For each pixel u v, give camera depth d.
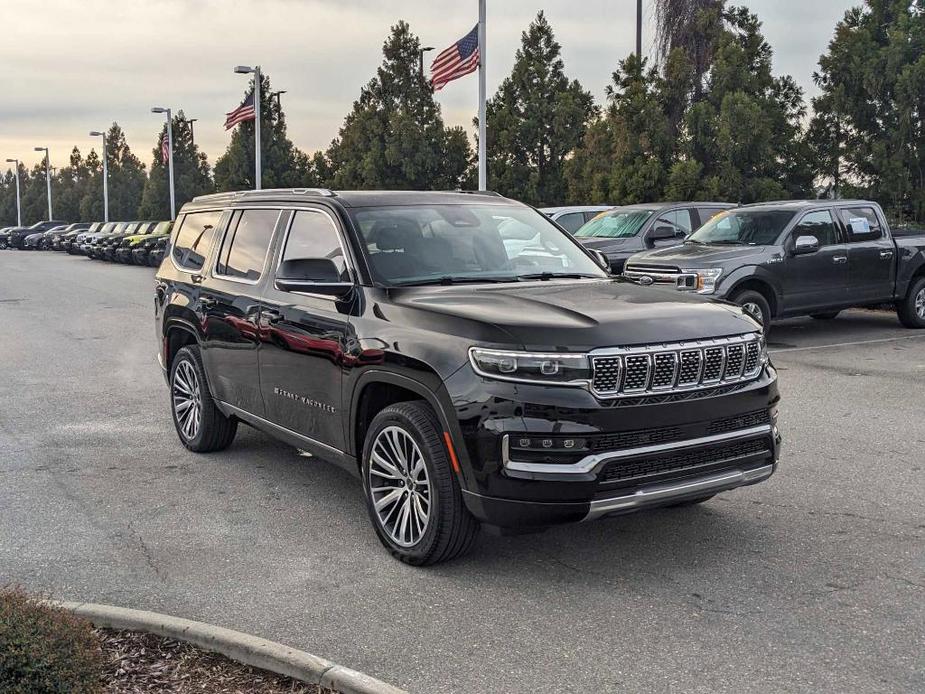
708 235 13.34
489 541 5.18
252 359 6.09
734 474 4.59
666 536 5.21
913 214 19.97
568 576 4.66
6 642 3.01
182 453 7.22
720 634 3.98
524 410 4.21
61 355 12.34
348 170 42.06
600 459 4.21
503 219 6.11
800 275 12.58
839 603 4.29
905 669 3.65
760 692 3.48
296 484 6.36
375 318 4.98
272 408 5.97
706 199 21.62
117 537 5.30
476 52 20.38
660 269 12.25
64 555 5.02
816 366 10.86
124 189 85.12
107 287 25.03
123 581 4.64
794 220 12.69
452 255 5.57
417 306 4.81
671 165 23.05
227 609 4.30
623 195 23.44
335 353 5.18
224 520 5.61
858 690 3.49
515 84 37.62
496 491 4.27
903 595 4.37
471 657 3.80
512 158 37.31
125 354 12.41
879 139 20.08
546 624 4.11
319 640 3.97
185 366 7.22
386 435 4.89
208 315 6.63
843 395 9.10
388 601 4.38
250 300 6.11
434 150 40.81
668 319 4.56
